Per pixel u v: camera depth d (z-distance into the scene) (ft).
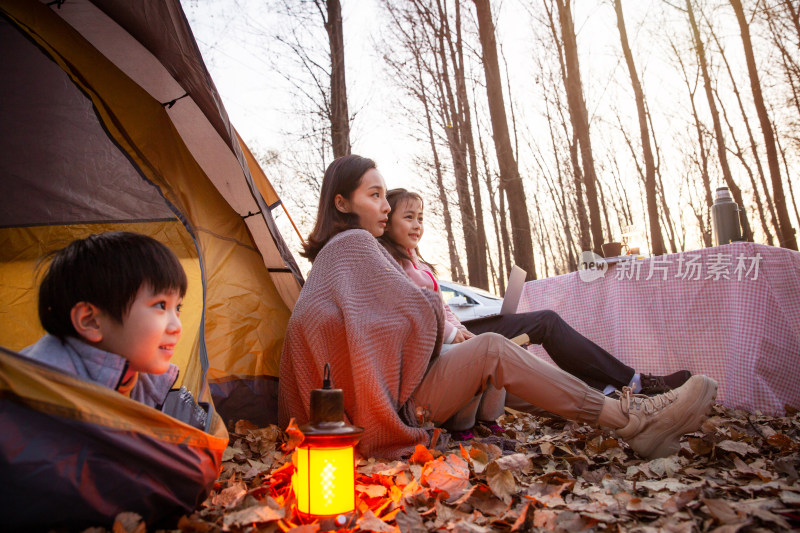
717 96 83.87
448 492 4.86
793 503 4.27
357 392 6.13
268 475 5.60
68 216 8.32
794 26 64.28
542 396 6.45
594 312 12.58
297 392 6.87
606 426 6.44
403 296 6.44
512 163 43.04
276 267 9.44
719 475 5.50
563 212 100.68
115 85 7.70
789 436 7.54
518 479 5.37
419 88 59.47
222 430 5.34
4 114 8.07
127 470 3.86
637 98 70.08
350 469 4.40
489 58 44.39
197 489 4.33
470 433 7.58
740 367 9.93
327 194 7.64
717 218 12.53
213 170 8.60
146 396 4.89
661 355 11.30
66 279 4.08
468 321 9.52
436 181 65.57
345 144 32.35
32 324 7.39
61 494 3.58
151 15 7.24
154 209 8.54
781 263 10.39
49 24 7.19
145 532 3.87
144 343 4.20
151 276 4.21
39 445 3.52
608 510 4.46
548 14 69.15
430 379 6.66
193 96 8.02
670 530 3.98
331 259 6.72
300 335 6.58
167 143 8.20
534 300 13.67
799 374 9.71
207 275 8.36
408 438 6.23
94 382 3.81
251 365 8.19
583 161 57.98
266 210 8.82
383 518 4.51
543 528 4.21
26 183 8.14
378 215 7.60
